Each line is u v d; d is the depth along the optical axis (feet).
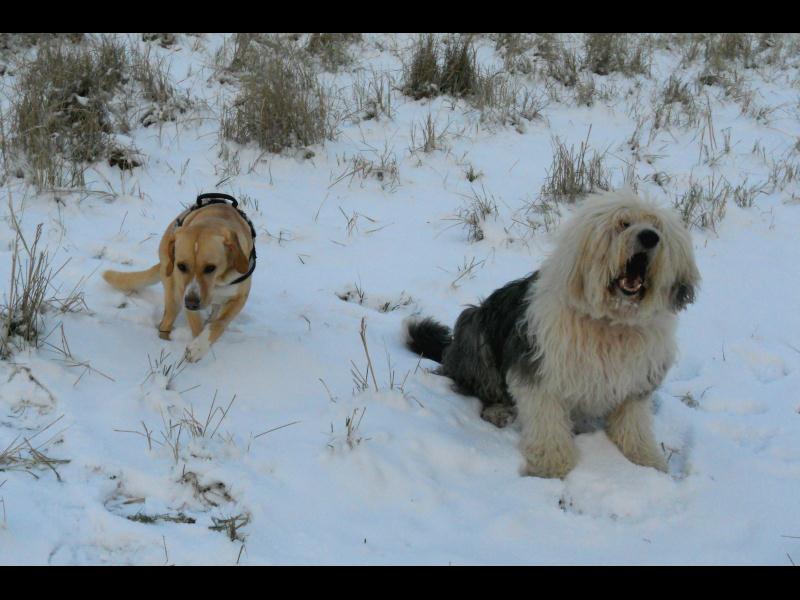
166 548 9.95
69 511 10.12
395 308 14.28
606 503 11.05
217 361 12.19
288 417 11.60
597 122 20.11
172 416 11.35
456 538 10.48
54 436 10.83
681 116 20.49
